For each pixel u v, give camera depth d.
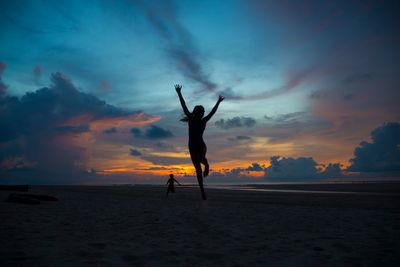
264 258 2.69
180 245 3.17
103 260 2.55
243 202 9.26
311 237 3.61
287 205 7.82
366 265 2.50
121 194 15.23
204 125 6.23
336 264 2.53
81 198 11.00
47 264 2.38
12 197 8.24
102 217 5.21
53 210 6.32
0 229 3.86
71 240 3.29
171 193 16.91
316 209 6.76
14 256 2.59
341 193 16.84
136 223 4.56
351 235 3.73
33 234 3.56
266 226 4.36
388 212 6.19
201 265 2.47
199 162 6.34
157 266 2.42
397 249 3.03
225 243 3.28
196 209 6.54
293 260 2.63
